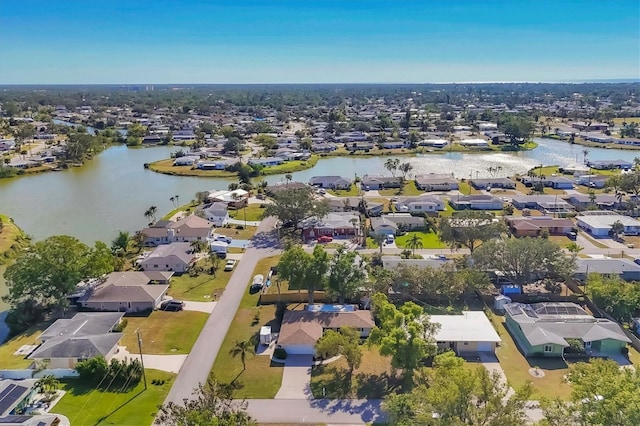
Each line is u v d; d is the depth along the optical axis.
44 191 151.38
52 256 70.12
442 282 71.56
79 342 58.50
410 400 43.41
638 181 127.69
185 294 77.75
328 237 104.25
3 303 77.62
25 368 57.75
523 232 105.75
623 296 67.44
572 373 42.19
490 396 40.06
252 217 120.19
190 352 61.28
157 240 101.50
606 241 102.38
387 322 56.34
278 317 69.56
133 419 48.62
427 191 147.25
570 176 163.25
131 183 162.62
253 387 54.09
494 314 70.69
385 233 105.00
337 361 59.47
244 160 194.75
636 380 36.88
